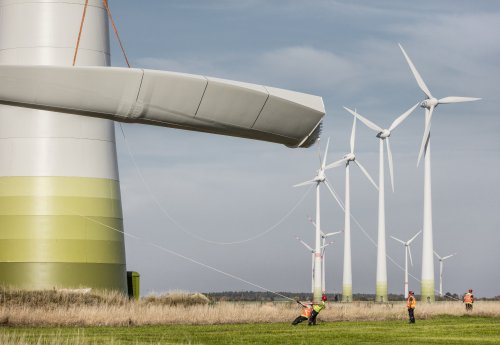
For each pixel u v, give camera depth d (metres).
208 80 14.99
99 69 14.50
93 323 44.06
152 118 14.96
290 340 34.50
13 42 56.12
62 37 56.06
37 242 54.53
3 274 54.59
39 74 14.32
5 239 54.78
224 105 15.20
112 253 57.00
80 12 56.81
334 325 47.34
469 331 41.53
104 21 58.50
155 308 50.94
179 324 46.44
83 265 55.28
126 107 14.74
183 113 15.06
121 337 34.69
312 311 46.78
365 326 46.31
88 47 56.78
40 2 56.12
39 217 54.69
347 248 109.25
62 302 50.81
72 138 55.91
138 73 14.60
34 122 55.53
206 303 62.25
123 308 49.62
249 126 15.65
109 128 58.12
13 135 55.62
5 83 14.32
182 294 63.56
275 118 15.67
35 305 49.25
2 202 55.25
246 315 51.34
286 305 64.25
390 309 63.38
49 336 34.03
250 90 15.35
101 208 56.44
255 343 32.75
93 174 56.38
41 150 55.28
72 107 14.62
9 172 55.38
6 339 29.30
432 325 47.84
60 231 54.88
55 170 55.28
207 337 35.84
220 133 15.58
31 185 55.00
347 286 109.31
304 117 15.97
